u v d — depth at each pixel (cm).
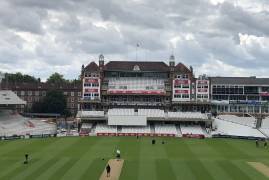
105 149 11200
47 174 7956
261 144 12625
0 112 16312
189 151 11056
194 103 16950
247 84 17188
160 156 10150
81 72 17362
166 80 17388
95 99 17050
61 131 15562
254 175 8069
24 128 15100
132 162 9281
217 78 17625
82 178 7688
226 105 17262
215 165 9050
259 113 17125
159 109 16838
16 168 8506
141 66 17750
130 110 16538
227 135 14388
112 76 17788
